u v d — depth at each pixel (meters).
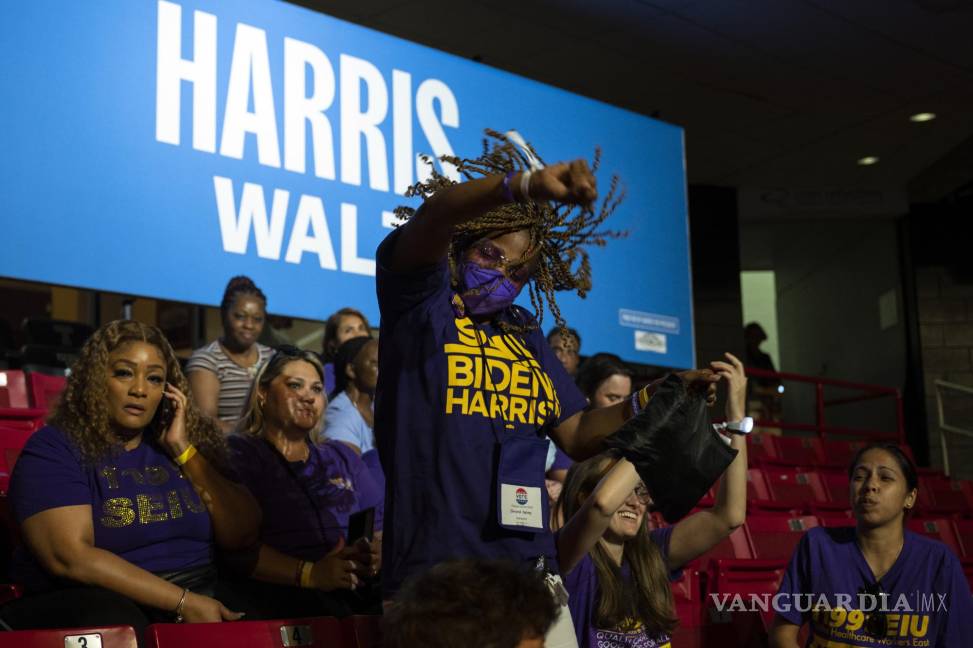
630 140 8.67
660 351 8.47
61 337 5.53
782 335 16.33
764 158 11.83
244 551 2.81
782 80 10.18
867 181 12.54
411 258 1.85
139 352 2.58
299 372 3.24
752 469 6.70
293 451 3.26
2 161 5.50
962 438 12.23
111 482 2.50
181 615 2.39
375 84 7.07
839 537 3.46
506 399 1.92
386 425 1.94
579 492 2.89
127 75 5.97
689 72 10.02
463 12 8.88
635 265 8.48
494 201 1.64
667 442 1.96
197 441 2.76
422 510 1.86
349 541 2.89
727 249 12.28
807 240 13.90
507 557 1.84
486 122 7.71
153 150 6.01
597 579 2.87
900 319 12.72
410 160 7.17
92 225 5.75
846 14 9.04
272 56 6.58
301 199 6.55
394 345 1.94
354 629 2.14
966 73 10.05
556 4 8.80
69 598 2.30
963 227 12.69
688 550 3.06
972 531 5.77
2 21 5.58
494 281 1.95
